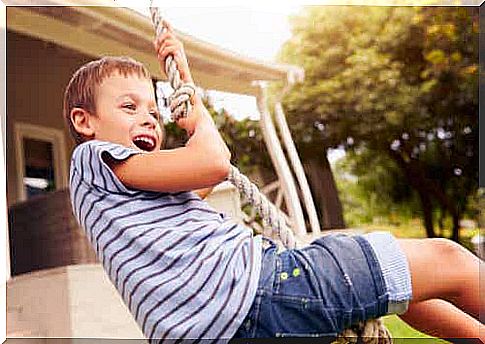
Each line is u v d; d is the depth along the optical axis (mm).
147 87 2041
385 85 6992
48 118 5551
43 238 4152
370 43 6969
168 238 1637
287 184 5895
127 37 4887
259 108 6156
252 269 1622
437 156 6980
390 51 6973
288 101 7035
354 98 7035
